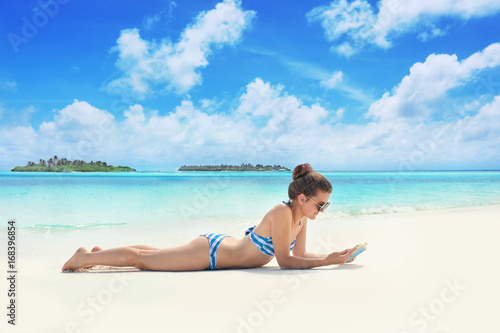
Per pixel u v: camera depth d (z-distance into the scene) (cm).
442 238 538
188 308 240
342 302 244
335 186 2159
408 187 2122
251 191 1761
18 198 1388
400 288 273
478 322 205
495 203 1245
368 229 671
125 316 226
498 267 335
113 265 389
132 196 1491
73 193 1617
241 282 306
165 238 670
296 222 389
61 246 602
